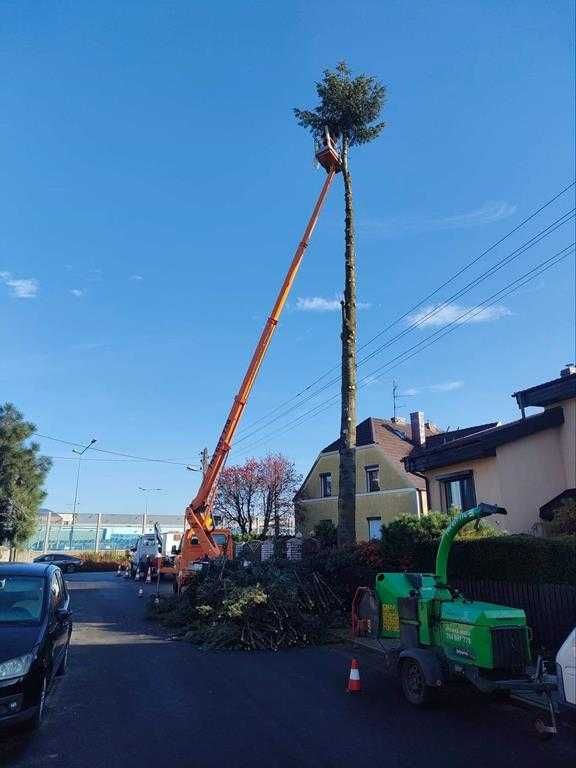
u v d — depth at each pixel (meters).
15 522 31.64
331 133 20.53
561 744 6.08
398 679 8.94
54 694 8.05
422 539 13.34
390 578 8.77
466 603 7.36
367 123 20.62
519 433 16.80
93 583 31.05
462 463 19.22
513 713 7.19
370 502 32.09
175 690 8.37
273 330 20.53
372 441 32.84
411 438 34.66
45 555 47.47
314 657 10.97
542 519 15.38
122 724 6.75
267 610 12.19
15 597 7.59
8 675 6.07
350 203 19.39
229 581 13.80
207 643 11.83
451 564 12.22
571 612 9.41
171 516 105.62
